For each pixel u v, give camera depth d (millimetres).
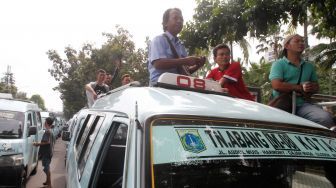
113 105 2865
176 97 2432
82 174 2793
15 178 6598
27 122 7770
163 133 1938
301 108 3590
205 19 7602
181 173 1846
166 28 3758
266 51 24250
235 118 2188
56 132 21359
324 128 2439
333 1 6527
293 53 3770
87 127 3803
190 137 1975
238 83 3848
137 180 1765
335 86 19531
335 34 8672
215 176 1904
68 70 29672
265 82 21047
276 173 2035
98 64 26016
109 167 2482
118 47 24531
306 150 2203
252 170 1999
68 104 30578
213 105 2359
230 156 1984
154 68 3521
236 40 7551
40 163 12195
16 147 6797
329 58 14898
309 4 6391
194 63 3418
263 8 6750
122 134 2248
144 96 2408
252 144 2086
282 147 2148
